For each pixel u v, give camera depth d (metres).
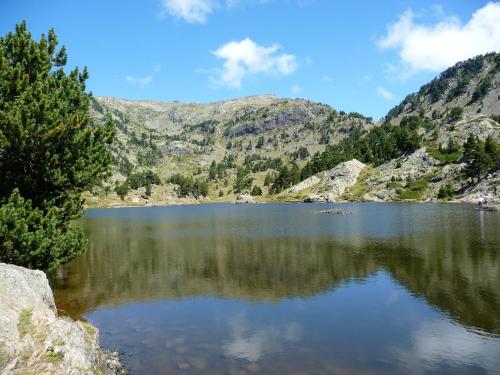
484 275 35.62
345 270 40.06
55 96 25.77
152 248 59.22
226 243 62.84
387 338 22.08
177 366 18.72
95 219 135.50
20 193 25.52
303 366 18.62
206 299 31.05
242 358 19.62
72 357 14.72
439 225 78.44
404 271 38.53
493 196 153.62
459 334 22.48
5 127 22.62
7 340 13.66
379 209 140.12
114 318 26.67
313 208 168.62
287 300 30.30
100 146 28.44
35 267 24.73
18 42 26.44
